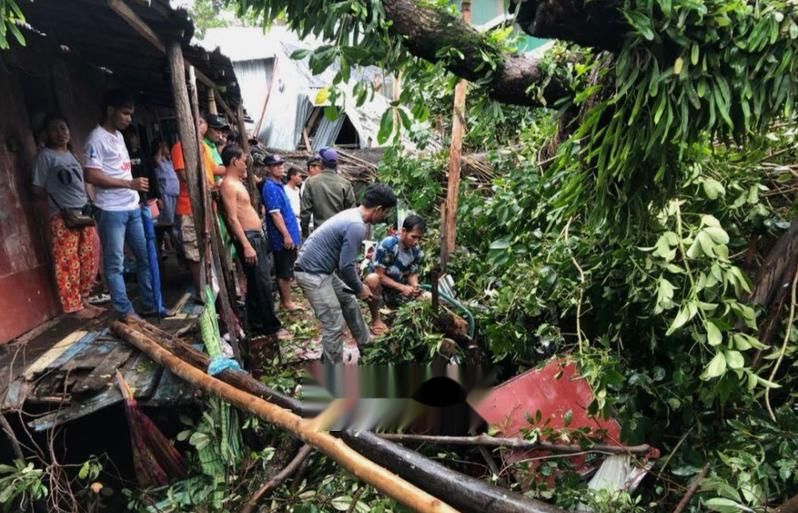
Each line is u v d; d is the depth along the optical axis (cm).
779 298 217
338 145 1304
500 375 338
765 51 157
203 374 294
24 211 384
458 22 210
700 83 161
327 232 375
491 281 384
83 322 394
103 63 530
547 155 328
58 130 371
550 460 253
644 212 206
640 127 177
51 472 281
